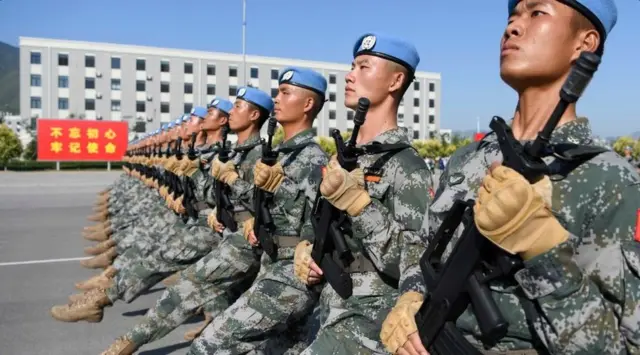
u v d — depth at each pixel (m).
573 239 1.45
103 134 35.94
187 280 4.12
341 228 2.66
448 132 41.06
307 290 3.45
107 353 4.02
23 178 30.16
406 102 39.53
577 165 1.49
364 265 2.66
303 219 3.62
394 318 1.87
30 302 6.04
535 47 1.60
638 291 1.38
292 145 3.95
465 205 1.65
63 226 11.94
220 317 3.47
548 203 1.33
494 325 1.46
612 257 1.42
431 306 1.70
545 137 1.31
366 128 2.96
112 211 11.02
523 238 1.33
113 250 7.27
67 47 47.69
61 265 7.92
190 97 49.00
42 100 47.69
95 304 4.98
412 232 2.45
